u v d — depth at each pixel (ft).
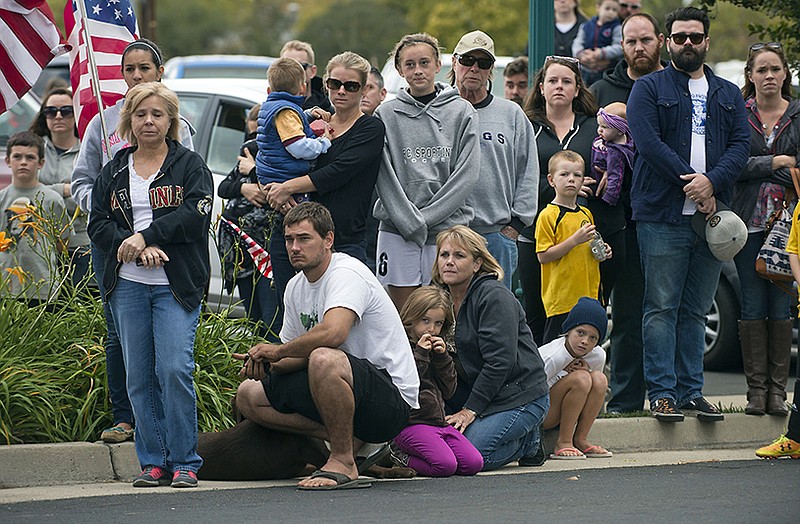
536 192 101.71
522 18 532.32
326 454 83.61
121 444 84.69
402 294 97.71
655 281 101.71
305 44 119.03
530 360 89.61
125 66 90.53
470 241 89.51
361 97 94.07
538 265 104.27
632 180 103.35
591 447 96.32
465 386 90.07
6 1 98.02
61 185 110.01
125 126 79.05
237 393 82.58
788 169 104.37
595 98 107.76
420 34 98.58
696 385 104.37
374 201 112.78
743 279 106.73
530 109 108.99
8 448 81.00
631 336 107.65
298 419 81.05
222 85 135.03
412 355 82.43
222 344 95.40
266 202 100.68
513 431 87.92
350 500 73.36
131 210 77.87
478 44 100.68
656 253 101.35
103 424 89.35
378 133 93.35
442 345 86.22
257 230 103.96
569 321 93.25
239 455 81.76
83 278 97.96
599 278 100.94
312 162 93.56
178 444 78.13
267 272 99.09
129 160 79.00
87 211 88.99
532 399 88.74
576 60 106.32
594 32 148.05
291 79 94.17
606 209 104.06
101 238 78.23
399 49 98.27
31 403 85.97
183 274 77.77
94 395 88.69
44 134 115.75
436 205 96.22
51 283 95.81
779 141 105.91
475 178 96.94
